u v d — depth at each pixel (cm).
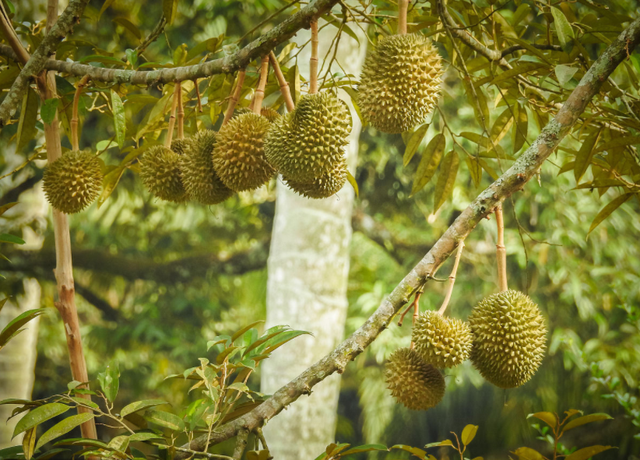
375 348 854
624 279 771
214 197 310
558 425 290
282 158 291
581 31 310
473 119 795
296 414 518
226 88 342
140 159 334
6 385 623
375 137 885
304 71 528
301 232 536
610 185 306
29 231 786
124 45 718
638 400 414
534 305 297
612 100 307
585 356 408
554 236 784
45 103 310
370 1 321
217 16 771
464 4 331
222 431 280
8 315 677
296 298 530
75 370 316
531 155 279
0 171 752
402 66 291
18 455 280
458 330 289
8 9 339
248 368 292
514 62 316
